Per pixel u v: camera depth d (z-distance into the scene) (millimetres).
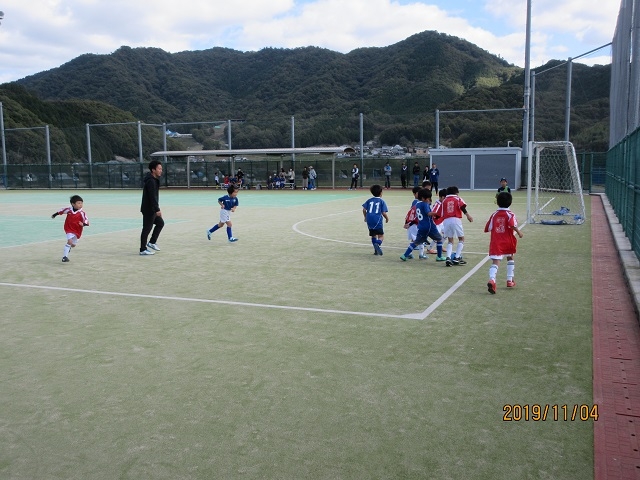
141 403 4141
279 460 3320
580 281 8172
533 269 9164
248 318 6371
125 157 52750
